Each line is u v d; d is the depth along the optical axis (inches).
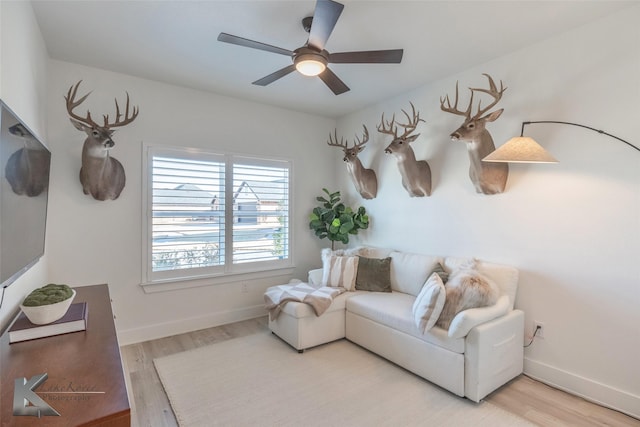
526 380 99.6
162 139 132.4
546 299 99.0
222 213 147.1
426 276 123.1
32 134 60.8
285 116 167.3
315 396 89.9
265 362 109.7
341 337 127.1
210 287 144.7
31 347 49.2
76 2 81.8
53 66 111.9
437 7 83.4
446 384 91.5
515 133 106.3
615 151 86.0
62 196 113.6
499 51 106.9
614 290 86.1
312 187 177.8
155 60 113.6
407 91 142.9
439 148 130.9
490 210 113.7
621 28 84.8
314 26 71.9
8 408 33.8
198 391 92.3
